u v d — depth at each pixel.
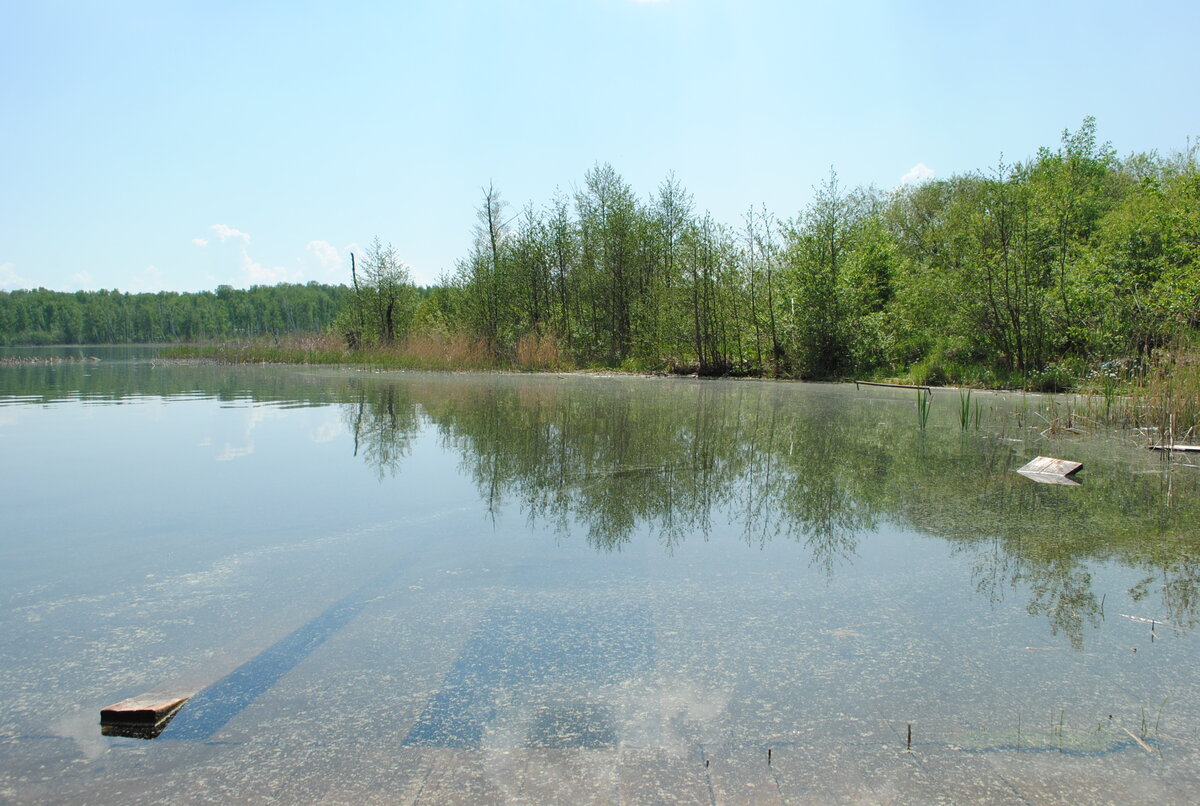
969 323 13.06
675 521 3.36
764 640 2.11
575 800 1.39
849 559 2.83
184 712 1.72
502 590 2.48
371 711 1.72
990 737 1.63
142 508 3.55
